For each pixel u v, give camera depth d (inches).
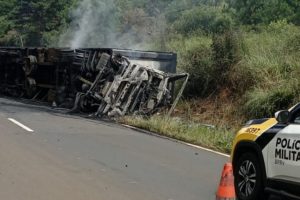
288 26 967.6
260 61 775.1
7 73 1061.8
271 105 662.5
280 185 281.9
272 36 908.0
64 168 373.1
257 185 299.0
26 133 537.6
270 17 1326.3
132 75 734.5
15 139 493.4
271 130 294.7
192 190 326.3
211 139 558.3
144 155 446.9
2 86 1083.3
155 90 746.8
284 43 813.9
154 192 315.6
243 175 314.3
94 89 749.3
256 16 1339.8
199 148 512.7
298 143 269.4
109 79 739.4
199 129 612.1
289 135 277.6
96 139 524.1
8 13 2097.7
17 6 2048.5
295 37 807.7
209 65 847.1
